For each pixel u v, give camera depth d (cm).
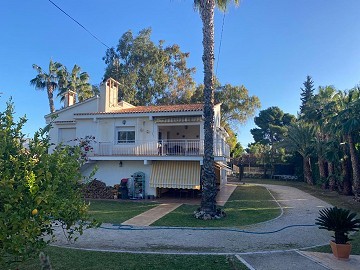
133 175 2423
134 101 5066
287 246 1022
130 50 5103
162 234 1191
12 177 475
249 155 5638
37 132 565
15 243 436
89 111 2905
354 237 1134
